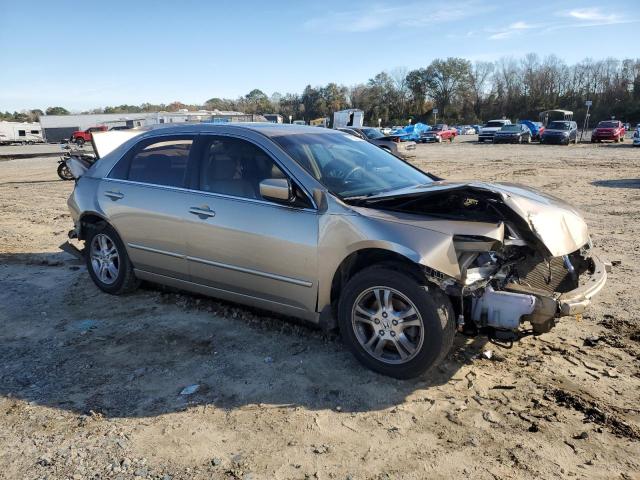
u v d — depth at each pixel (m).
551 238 3.62
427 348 3.39
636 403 3.28
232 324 4.57
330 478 2.68
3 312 4.97
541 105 94.50
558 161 21.86
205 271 4.42
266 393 3.48
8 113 132.00
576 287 3.86
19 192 14.28
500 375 3.64
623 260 6.34
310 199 3.86
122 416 3.26
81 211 5.28
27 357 4.05
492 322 3.44
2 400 3.44
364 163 4.51
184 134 4.71
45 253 7.21
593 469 2.70
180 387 3.58
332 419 3.19
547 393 3.40
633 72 90.75
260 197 4.07
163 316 4.78
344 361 3.88
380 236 3.47
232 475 2.71
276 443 2.97
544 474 2.67
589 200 11.16
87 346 4.21
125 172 5.07
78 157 6.10
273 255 3.95
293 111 118.56
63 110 135.50
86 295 5.37
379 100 108.06
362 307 3.67
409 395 3.43
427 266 3.30
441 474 2.69
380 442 2.96
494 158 24.45
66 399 3.45
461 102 104.19
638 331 4.27
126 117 83.50
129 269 5.12
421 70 105.00
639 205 10.44
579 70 94.56
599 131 37.78
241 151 4.31
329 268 3.71
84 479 2.70
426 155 27.67
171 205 4.55
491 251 3.43
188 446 2.96
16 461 2.84
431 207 3.92
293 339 4.26
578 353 3.92
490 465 2.75
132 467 2.78
